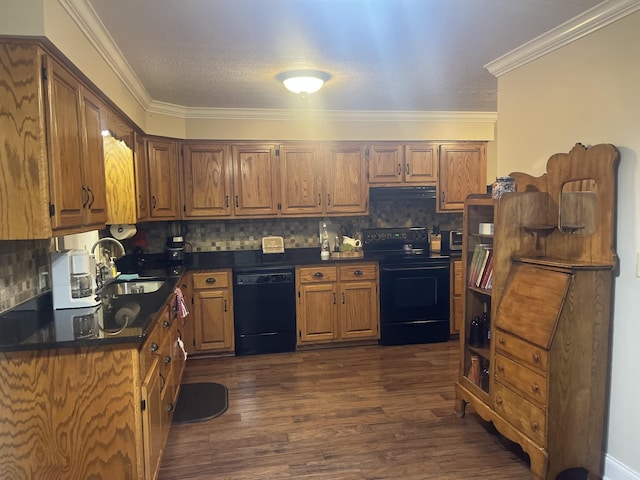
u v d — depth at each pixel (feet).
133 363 6.23
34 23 5.47
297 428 9.38
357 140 15.08
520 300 7.84
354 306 14.49
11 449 6.08
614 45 7.16
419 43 8.52
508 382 8.00
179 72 10.07
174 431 9.31
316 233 16.25
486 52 9.12
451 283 15.07
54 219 5.99
